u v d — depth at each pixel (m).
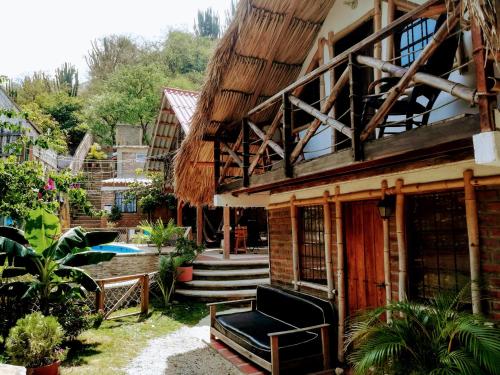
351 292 5.34
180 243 10.62
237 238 13.55
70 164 20.64
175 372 5.34
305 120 6.84
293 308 5.88
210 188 7.82
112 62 38.34
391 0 4.93
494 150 2.47
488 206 3.59
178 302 9.46
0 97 11.99
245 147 6.00
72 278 6.78
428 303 4.20
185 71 37.94
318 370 4.98
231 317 6.40
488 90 2.53
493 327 3.15
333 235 5.66
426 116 3.93
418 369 3.08
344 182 5.36
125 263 10.12
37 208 7.05
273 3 5.51
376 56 5.04
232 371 5.33
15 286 6.38
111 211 18.98
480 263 3.63
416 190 4.26
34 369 4.84
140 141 27.38
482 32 2.56
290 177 4.79
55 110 29.00
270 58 6.13
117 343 6.54
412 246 4.48
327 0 5.82
